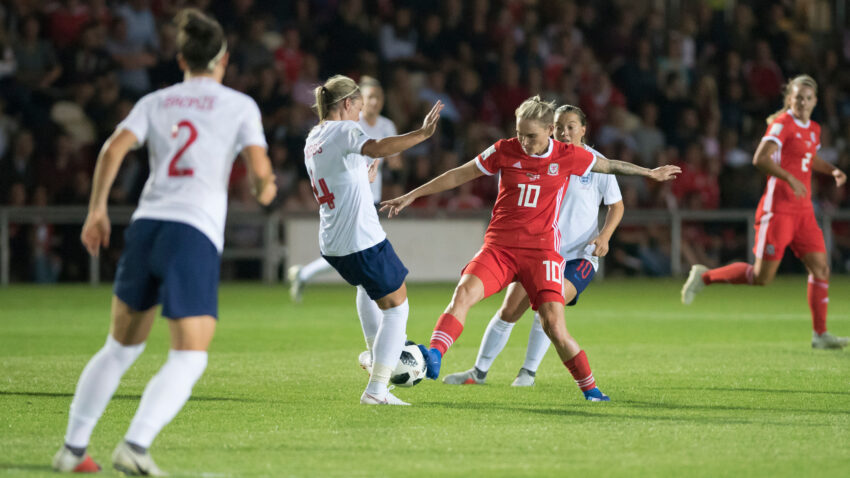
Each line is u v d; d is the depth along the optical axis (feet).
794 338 119.85
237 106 51.29
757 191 270.87
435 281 231.30
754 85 297.74
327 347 108.58
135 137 50.37
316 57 260.01
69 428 49.49
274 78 239.30
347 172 69.82
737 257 254.47
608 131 265.54
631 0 302.25
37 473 48.83
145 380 82.23
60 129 224.74
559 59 279.49
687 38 300.20
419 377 73.82
